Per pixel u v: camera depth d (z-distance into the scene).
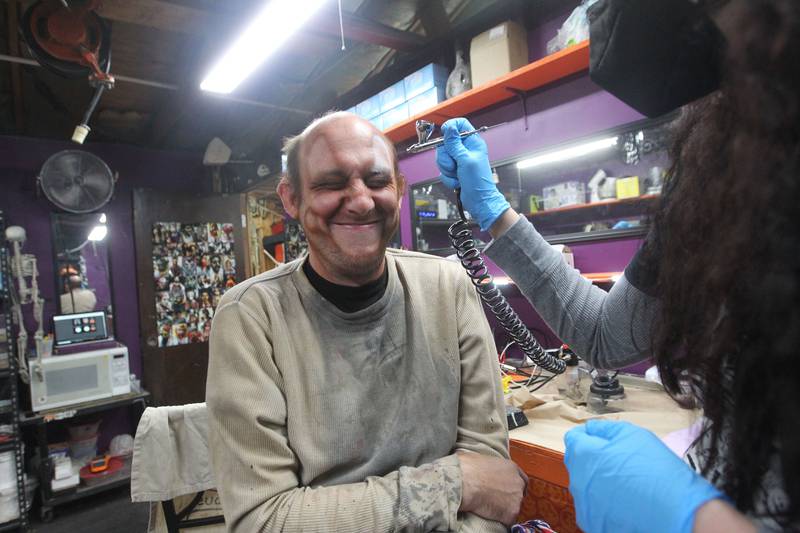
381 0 2.47
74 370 2.92
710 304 0.41
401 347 0.81
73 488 2.86
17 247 3.06
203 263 4.02
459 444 0.84
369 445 0.76
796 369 0.32
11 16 2.49
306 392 0.75
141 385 3.83
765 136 0.32
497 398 0.87
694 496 0.37
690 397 0.51
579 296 0.75
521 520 1.27
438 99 2.44
